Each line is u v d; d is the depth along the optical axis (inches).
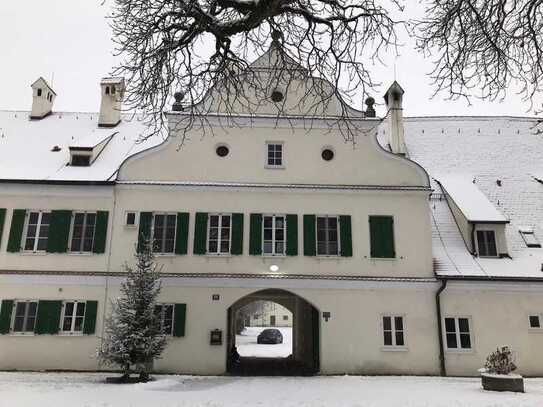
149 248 660.7
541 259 778.8
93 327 707.4
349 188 773.3
